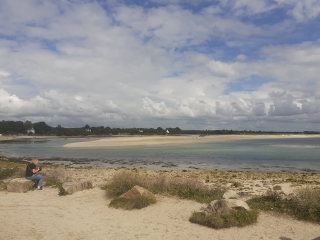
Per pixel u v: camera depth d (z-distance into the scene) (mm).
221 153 44031
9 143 88188
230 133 194375
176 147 57219
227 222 7875
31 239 6984
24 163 32938
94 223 8352
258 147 59125
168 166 29859
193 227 7953
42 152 50531
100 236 7293
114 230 7754
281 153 43938
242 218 8016
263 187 15000
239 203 8594
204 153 44062
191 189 12000
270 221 8320
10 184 12852
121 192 11641
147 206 10109
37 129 181750
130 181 12148
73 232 7559
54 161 35969
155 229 7840
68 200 11203
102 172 23047
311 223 8117
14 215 9062
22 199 11375
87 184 13359
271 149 52781
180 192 11789
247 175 21875
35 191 12922
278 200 10047
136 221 8547
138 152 46125
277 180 18438
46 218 8789
